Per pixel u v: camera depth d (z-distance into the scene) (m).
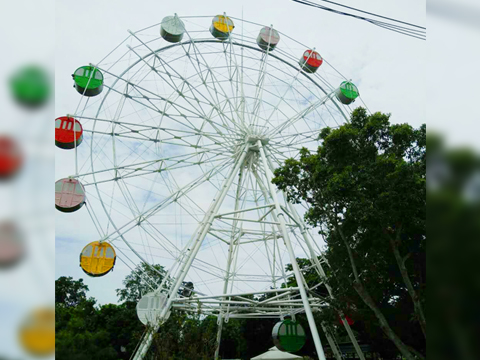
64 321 24.31
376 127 27.42
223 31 37.69
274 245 37.25
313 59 40.75
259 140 36.31
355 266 28.67
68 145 31.73
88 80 32.53
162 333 27.91
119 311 53.06
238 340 61.72
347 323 33.16
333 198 26.62
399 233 25.78
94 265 29.95
